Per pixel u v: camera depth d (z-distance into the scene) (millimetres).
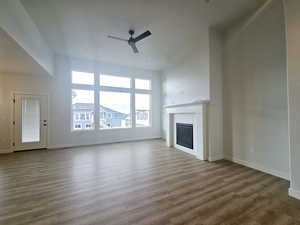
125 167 3400
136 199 2141
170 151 4824
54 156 4285
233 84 3736
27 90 5008
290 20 2170
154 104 7199
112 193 2301
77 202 2070
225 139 3977
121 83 6566
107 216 1788
